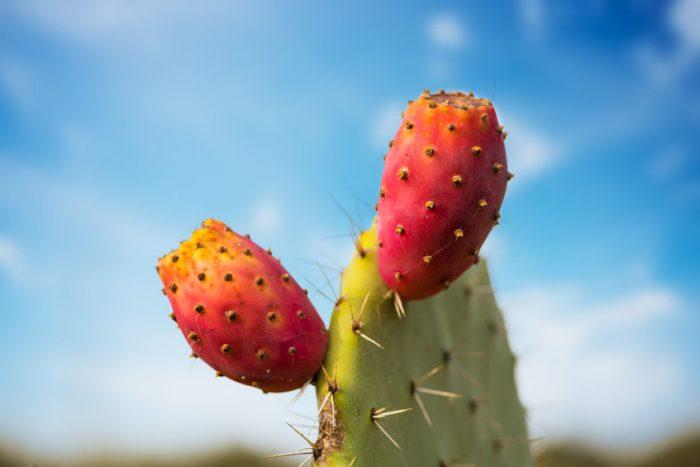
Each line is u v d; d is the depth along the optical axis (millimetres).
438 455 405
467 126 320
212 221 338
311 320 340
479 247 338
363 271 367
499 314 501
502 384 491
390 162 331
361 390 354
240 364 330
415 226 329
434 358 415
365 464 350
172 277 328
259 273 328
